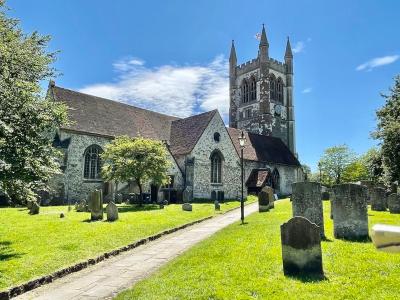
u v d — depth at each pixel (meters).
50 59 17.20
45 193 33.53
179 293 7.70
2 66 14.70
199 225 20.22
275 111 69.88
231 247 11.81
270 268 9.31
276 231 14.73
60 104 16.86
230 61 76.00
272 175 54.00
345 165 80.00
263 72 68.94
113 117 42.75
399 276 8.37
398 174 26.86
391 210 20.94
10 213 24.83
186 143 43.88
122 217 21.78
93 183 37.69
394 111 28.17
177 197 40.28
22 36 17.58
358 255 10.27
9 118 13.70
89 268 11.08
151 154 30.52
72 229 17.09
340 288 7.75
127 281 9.64
